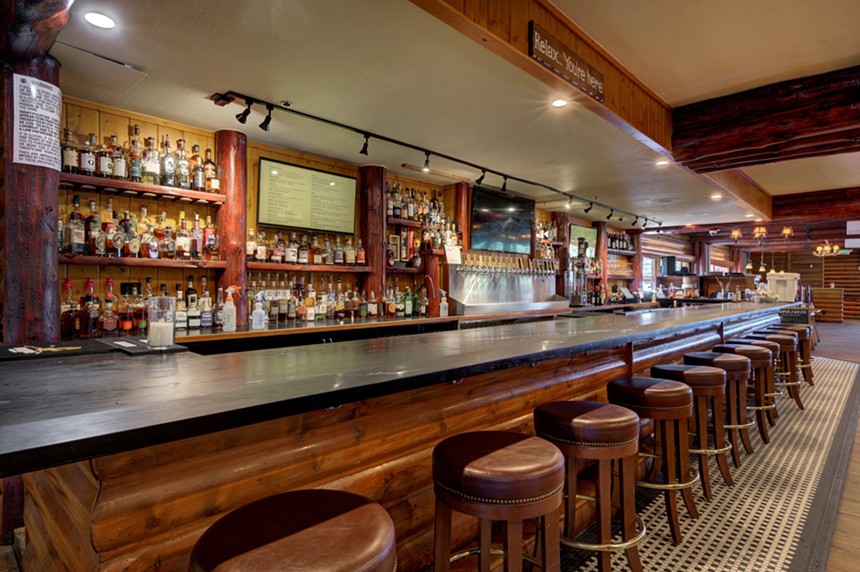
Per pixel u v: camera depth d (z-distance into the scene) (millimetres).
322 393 1019
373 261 4266
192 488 1080
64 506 1199
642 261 9641
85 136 2865
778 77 3166
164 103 2906
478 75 2561
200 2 1896
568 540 1703
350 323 3652
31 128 2102
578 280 6977
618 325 2719
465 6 1871
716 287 8523
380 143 3693
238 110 3016
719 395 2486
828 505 2400
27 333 2105
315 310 3898
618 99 2963
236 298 3312
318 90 2746
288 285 3910
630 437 1616
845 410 4227
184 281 3312
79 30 2100
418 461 1624
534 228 6066
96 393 1013
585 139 3607
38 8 1633
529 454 1271
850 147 3691
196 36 2156
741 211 6773
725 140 3504
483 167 4441
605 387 2732
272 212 3736
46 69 2143
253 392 1007
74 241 2711
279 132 3439
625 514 1697
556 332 2357
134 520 995
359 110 3053
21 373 1280
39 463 667
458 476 1207
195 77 2570
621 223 8273
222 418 860
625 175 4734
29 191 2102
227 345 3051
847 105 2994
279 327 3342
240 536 854
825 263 16766
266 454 1222
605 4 2336
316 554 800
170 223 3232
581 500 2146
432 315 4590
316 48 2273
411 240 4707
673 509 2062
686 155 3744
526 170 4551
